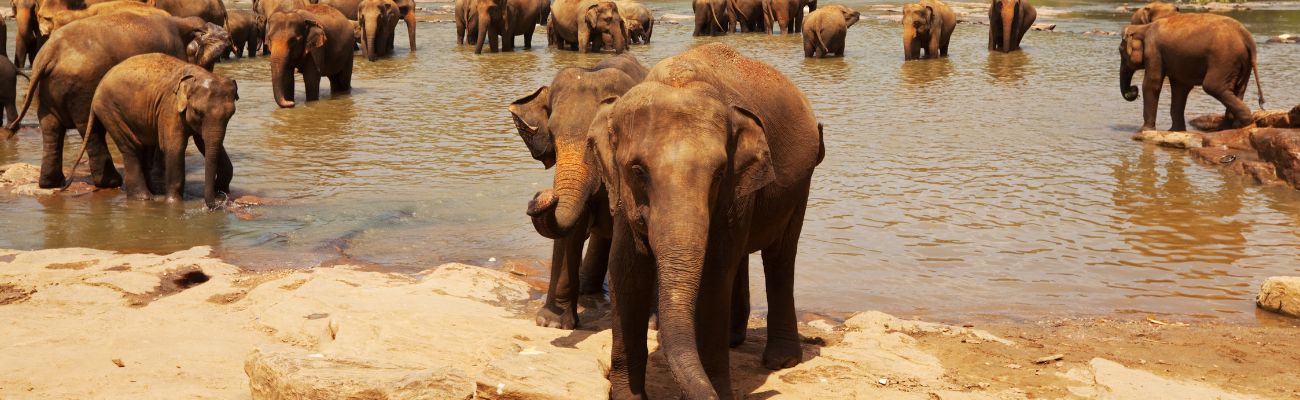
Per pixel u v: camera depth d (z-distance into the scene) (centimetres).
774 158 506
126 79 1056
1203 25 1489
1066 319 708
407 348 567
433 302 684
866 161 1277
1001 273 820
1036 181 1171
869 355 601
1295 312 716
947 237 923
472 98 1902
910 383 558
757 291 766
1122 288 785
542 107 713
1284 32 3366
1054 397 542
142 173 1092
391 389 451
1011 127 1570
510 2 3092
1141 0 5422
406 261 847
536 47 3316
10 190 1120
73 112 1141
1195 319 714
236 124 1600
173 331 623
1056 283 795
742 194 443
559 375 501
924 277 807
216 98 1034
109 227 960
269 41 1841
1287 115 1387
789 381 558
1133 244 907
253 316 660
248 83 2161
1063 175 1209
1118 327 688
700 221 407
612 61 743
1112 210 1034
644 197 425
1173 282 801
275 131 1526
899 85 2152
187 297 705
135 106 1055
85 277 746
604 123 455
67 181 1130
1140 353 627
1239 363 609
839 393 538
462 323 624
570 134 661
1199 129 1605
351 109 1770
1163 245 905
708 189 414
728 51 522
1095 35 3466
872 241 909
